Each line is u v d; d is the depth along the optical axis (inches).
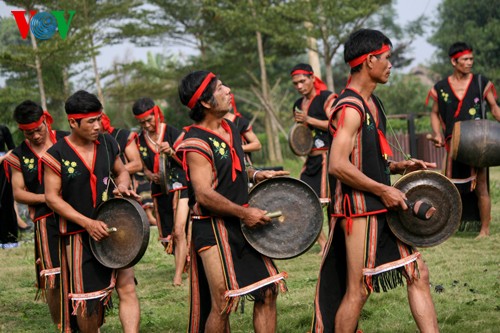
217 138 163.5
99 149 186.4
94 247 181.3
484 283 241.8
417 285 163.6
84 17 893.2
